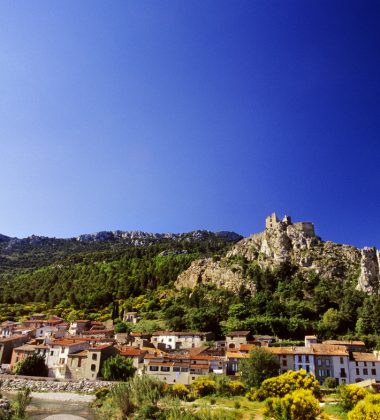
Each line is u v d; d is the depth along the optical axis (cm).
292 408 6391
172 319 19400
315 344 14062
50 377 12612
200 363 12525
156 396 8581
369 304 19162
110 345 13425
